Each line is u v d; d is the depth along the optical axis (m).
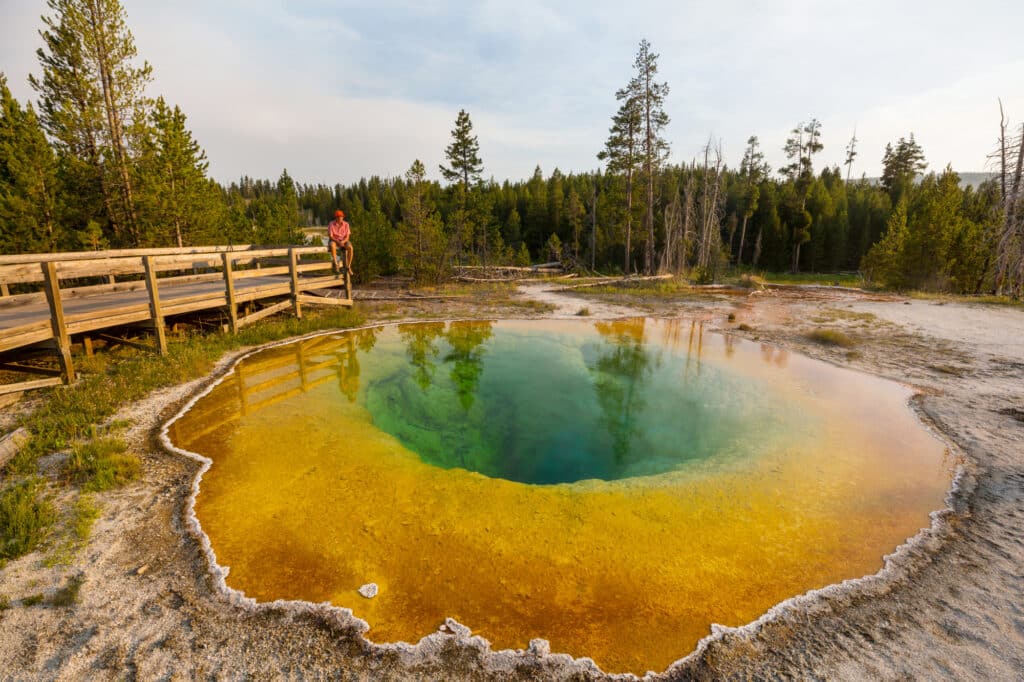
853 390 7.88
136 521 4.20
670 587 3.46
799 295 20.17
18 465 4.88
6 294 9.59
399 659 2.86
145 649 2.89
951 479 5.05
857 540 4.04
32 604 3.21
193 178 17.11
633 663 2.86
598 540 3.98
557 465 5.95
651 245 33.56
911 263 22.20
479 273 26.62
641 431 6.66
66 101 15.12
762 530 4.17
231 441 5.83
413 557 3.76
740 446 5.89
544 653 2.91
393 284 22.41
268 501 4.55
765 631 3.09
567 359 9.94
